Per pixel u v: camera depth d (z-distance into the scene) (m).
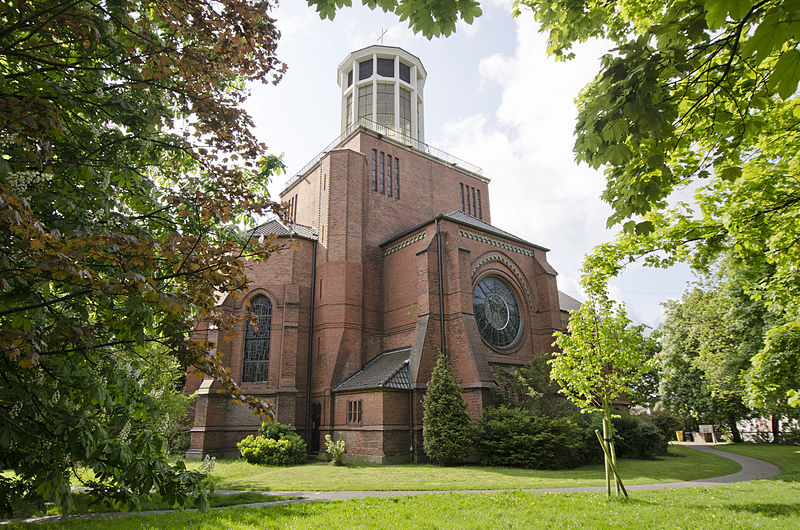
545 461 20.89
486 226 32.81
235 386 5.88
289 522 9.38
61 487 4.94
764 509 10.77
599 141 5.04
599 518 9.73
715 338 31.20
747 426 45.38
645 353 13.36
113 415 6.16
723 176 5.55
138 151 7.02
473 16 5.21
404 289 29.64
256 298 30.11
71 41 6.02
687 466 22.69
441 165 39.41
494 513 10.29
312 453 27.22
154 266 5.26
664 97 5.00
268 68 7.02
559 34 7.54
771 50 3.08
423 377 24.34
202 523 9.15
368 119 40.06
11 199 3.73
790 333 9.87
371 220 33.00
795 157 8.67
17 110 4.38
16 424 4.71
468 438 21.67
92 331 5.04
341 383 27.69
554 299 31.80
